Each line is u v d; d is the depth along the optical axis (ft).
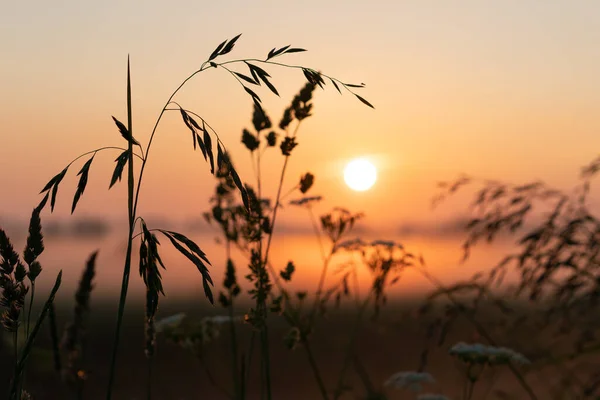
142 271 4.83
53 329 8.64
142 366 22.13
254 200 8.28
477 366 10.36
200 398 17.78
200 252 4.79
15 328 5.08
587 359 10.79
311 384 20.01
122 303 5.06
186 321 10.73
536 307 10.84
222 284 9.93
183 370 21.71
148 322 7.48
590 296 10.34
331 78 5.73
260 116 8.30
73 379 8.76
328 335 22.04
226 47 5.46
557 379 10.82
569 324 10.53
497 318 11.29
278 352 24.62
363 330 21.03
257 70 5.49
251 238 8.18
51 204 4.95
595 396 9.96
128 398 17.97
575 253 10.45
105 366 21.61
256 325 8.20
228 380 18.72
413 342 19.53
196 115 5.21
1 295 5.01
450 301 11.30
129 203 5.02
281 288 9.32
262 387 8.31
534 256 10.74
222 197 9.66
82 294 8.91
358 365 12.72
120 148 5.06
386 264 11.26
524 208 11.05
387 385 11.10
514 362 9.71
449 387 15.89
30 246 5.02
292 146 8.32
